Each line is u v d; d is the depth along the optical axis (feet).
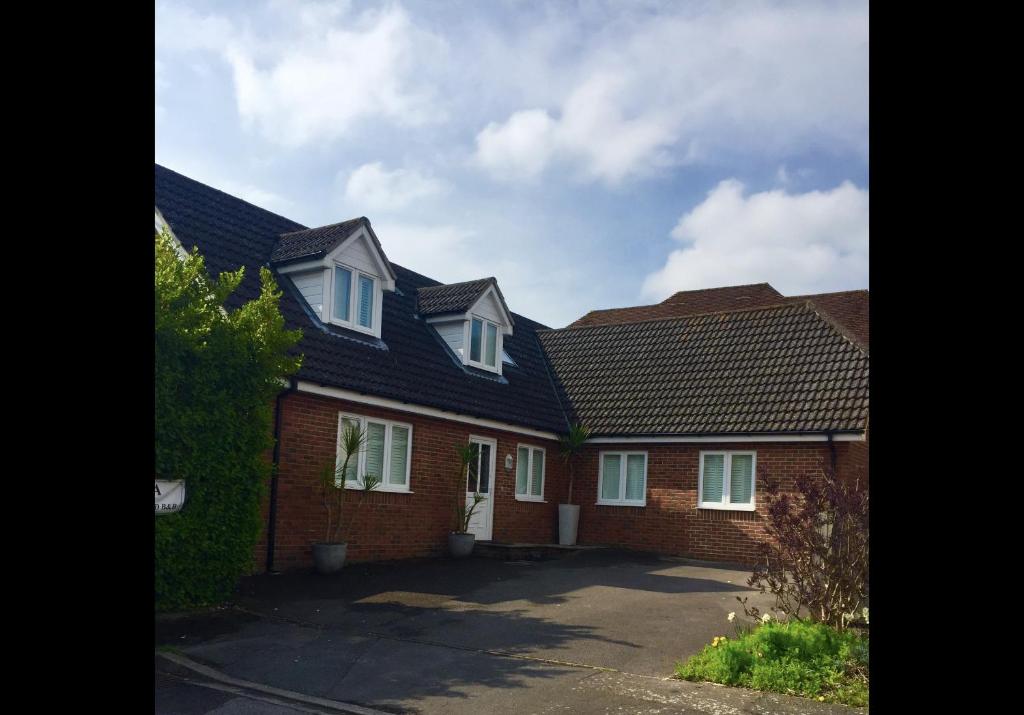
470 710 23.11
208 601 34.32
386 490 52.75
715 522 63.36
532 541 67.67
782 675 24.57
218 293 35.37
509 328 70.95
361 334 56.13
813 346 66.64
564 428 70.44
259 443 36.14
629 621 35.65
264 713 22.03
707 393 67.31
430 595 40.50
